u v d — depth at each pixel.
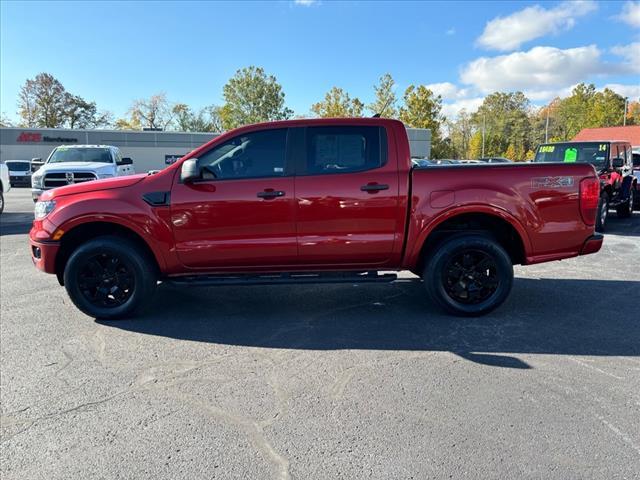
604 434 2.75
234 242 4.54
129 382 3.45
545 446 2.63
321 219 4.52
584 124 84.75
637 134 58.28
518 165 4.59
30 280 6.39
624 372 3.54
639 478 2.37
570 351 3.93
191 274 4.71
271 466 2.49
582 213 4.64
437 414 2.97
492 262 4.68
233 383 3.42
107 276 4.70
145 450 2.64
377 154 4.57
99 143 45.25
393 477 2.40
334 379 3.47
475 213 4.68
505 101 98.06
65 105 69.00
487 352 3.92
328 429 2.82
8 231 10.91
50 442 2.72
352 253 4.60
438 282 4.68
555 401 3.12
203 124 76.12
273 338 4.28
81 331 4.48
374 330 4.45
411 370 3.60
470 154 86.94
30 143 43.38
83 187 4.68
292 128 4.58
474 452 2.59
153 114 74.69
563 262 7.39
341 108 54.75
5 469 2.49
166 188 4.52
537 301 5.31
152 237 4.52
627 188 12.07
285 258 4.61
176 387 3.37
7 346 4.12
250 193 4.47
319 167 4.54
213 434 2.79
